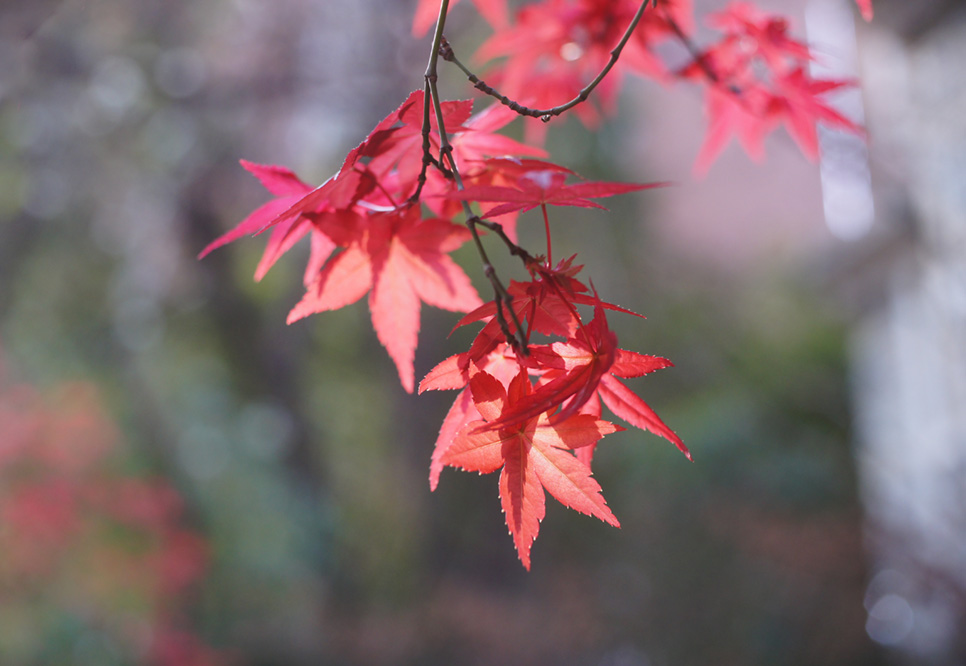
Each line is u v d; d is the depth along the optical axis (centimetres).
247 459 735
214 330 780
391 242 100
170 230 723
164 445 690
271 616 664
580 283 73
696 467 760
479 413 79
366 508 872
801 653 589
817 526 671
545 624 736
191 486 668
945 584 437
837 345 882
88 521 466
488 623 749
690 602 674
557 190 70
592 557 825
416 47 596
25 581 443
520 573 862
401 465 895
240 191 701
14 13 349
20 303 732
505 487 70
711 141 173
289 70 595
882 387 616
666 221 1207
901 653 529
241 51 611
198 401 744
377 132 85
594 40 156
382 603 800
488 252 813
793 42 139
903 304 539
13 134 657
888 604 546
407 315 103
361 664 668
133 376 731
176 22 620
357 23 588
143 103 650
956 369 462
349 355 877
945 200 439
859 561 623
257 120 650
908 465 552
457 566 878
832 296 661
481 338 75
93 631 455
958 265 437
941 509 463
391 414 897
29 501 441
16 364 648
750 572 655
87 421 489
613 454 848
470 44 703
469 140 101
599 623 714
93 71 613
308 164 694
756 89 151
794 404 859
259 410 794
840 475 738
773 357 916
